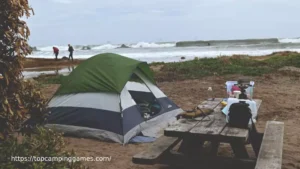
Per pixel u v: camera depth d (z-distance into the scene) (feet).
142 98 25.90
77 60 121.80
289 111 29.91
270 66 59.88
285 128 24.40
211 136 13.16
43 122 11.62
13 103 9.53
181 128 14.05
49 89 43.47
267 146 13.76
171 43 338.54
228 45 281.33
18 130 10.67
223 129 13.79
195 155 15.84
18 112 9.52
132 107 22.89
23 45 9.33
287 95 37.22
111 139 21.06
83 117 21.88
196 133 13.38
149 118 23.73
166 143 15.42
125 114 21.66
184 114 16.03
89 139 21.58
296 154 18.92
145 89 26.16
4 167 8.84
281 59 67.87
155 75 52.85
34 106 10.77
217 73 53.67
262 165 11.82
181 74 54.08
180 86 43.86
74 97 22.56
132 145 20.57
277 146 13.75
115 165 17.16
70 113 22.24
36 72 81.56
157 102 25.89
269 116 28.14
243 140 12.77
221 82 46.29
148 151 14.33
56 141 10.93
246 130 13.64
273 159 12.35
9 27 9.11
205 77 51.08
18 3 9.10
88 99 22.22
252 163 14.71
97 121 21.57
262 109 30.66
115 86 21.90
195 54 165.07
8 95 9.36
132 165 17.21
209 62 63.87
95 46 346.95
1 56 9.13
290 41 313.12
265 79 48.49
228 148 19.75
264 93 38.37
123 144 20.47
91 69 23.20
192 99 35.58
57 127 22.26
